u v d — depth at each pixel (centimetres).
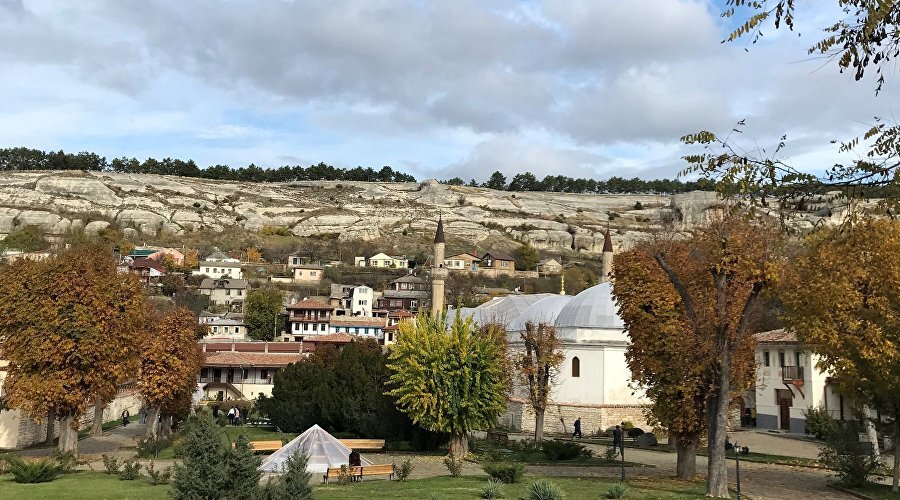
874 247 3150
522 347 6425
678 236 3325
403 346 4272
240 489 1725
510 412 6450
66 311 3800
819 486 2970
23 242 15225
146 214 19738
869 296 3162
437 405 4122
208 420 1808
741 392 3272
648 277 3153
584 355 5841
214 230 19962
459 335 4262
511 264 17312
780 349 5509
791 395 5375
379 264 17600
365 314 13862
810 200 1212
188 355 5012
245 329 12350
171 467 3403
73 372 3816
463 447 4269
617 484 2562
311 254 17638
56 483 2852
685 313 3059
